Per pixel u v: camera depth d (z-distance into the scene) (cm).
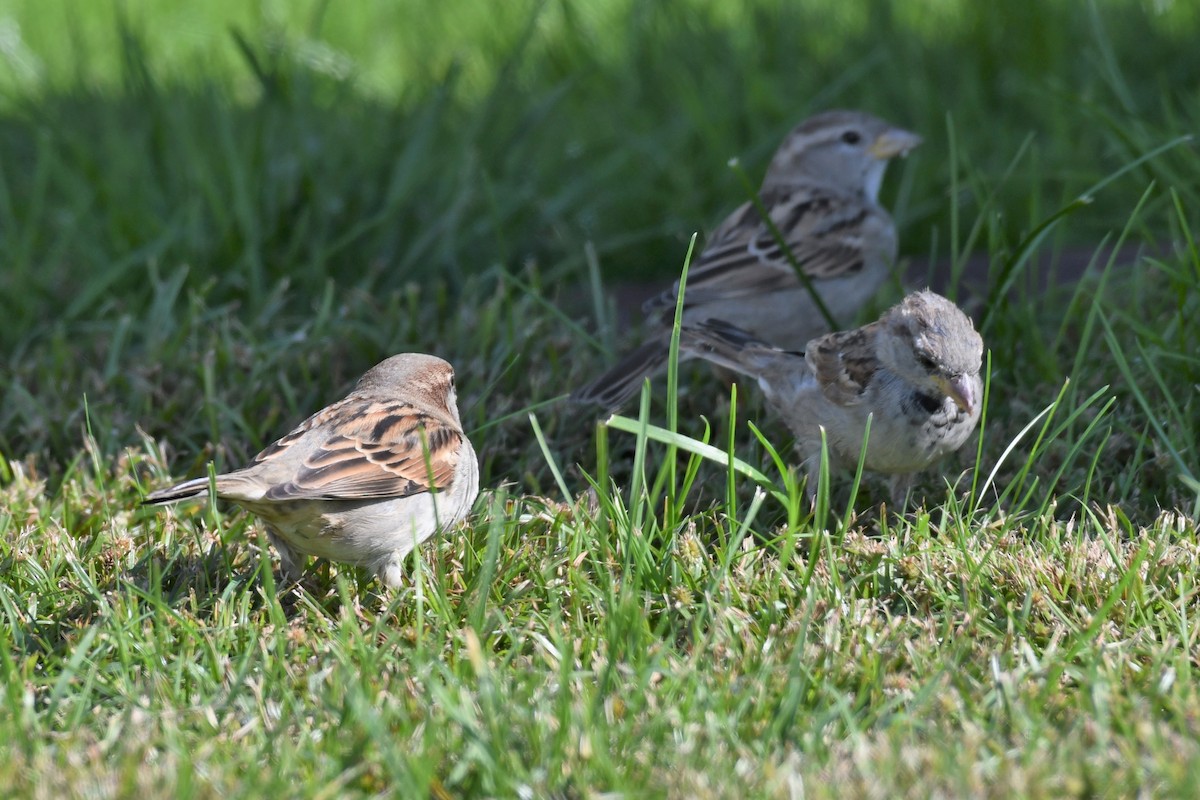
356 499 807
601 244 1581
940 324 888
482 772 623
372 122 1706
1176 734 641
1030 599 772
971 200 1569
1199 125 1449
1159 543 815
